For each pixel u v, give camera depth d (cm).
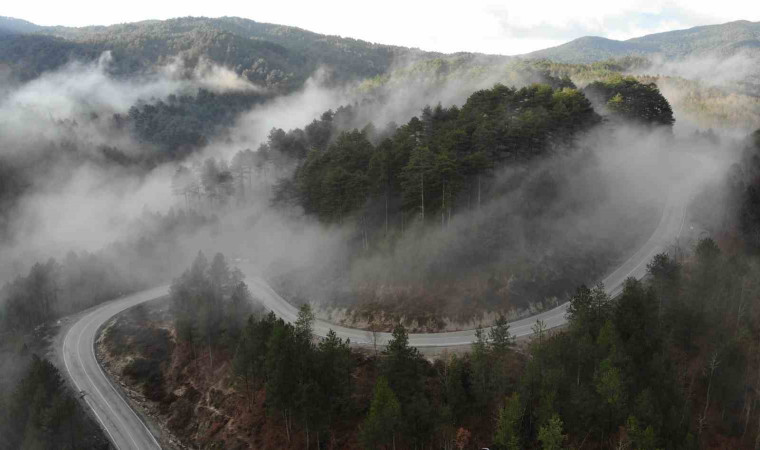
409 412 4144
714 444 4309
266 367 4744
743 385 4556
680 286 5256
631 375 4022
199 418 5553
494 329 4691
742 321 5069
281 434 4991
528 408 4188
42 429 4881
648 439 3494
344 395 4750
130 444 5366
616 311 4741
